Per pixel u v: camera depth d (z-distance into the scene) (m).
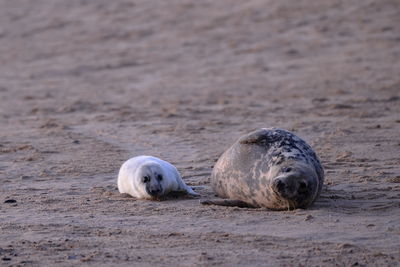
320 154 46.00
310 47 111.75
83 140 55.31
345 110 66.44
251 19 133.62
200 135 56.06
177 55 116.75
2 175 42.44
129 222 29.41
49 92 93.00
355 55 102.81
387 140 50.34
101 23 144.75
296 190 29.64
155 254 24.56
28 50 130.38
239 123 61.94
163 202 33.66
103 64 114.88
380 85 81.44
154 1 155.75
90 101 82.19
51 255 24.69
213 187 34.44
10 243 26.44
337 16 127.75
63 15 154.00
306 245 25.16
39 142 54.81
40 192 36.88
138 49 123.69
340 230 26.92
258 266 22.97
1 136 58.47
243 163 31.94
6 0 171.00
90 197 35.19
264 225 28.16
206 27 132.38
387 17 123.06
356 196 33.28
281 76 94.25
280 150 31.23
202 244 25.69
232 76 97.44
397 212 29.66
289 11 134.88
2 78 108.44
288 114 66.25
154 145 52.19
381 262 23.03
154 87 93.25
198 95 83.69
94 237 27.05
